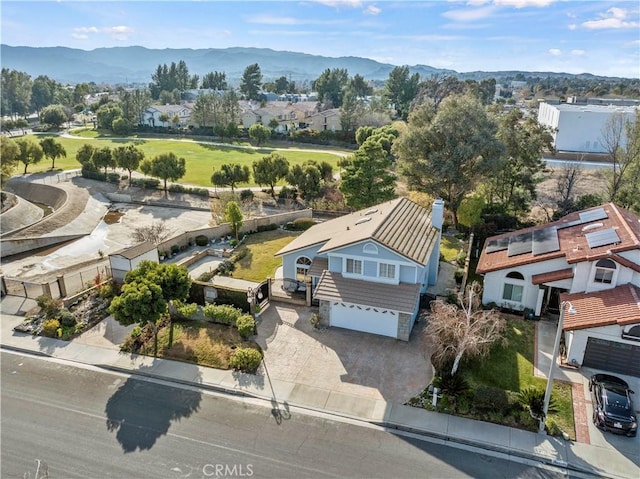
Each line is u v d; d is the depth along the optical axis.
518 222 43.12
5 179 62.34
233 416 20.66
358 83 168.75
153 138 120.31
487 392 20.44
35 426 20.22
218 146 105.81
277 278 33.97
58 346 26.22
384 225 28.03
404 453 18.52
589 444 18.80
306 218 47.34
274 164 59.88
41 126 141.50
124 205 60.59
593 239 26.72
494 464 17.95
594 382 21.33
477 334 22.42
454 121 41.84
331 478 17.30
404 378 22.94
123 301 23.95
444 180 42.50
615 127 58.84
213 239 44.12
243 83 183.12
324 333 26.92
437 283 33.34
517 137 44.62
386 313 25.98
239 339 26.27
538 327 27.45
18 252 43.22
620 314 22.42
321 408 21.03
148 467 17.94
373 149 46.41
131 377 23.61
